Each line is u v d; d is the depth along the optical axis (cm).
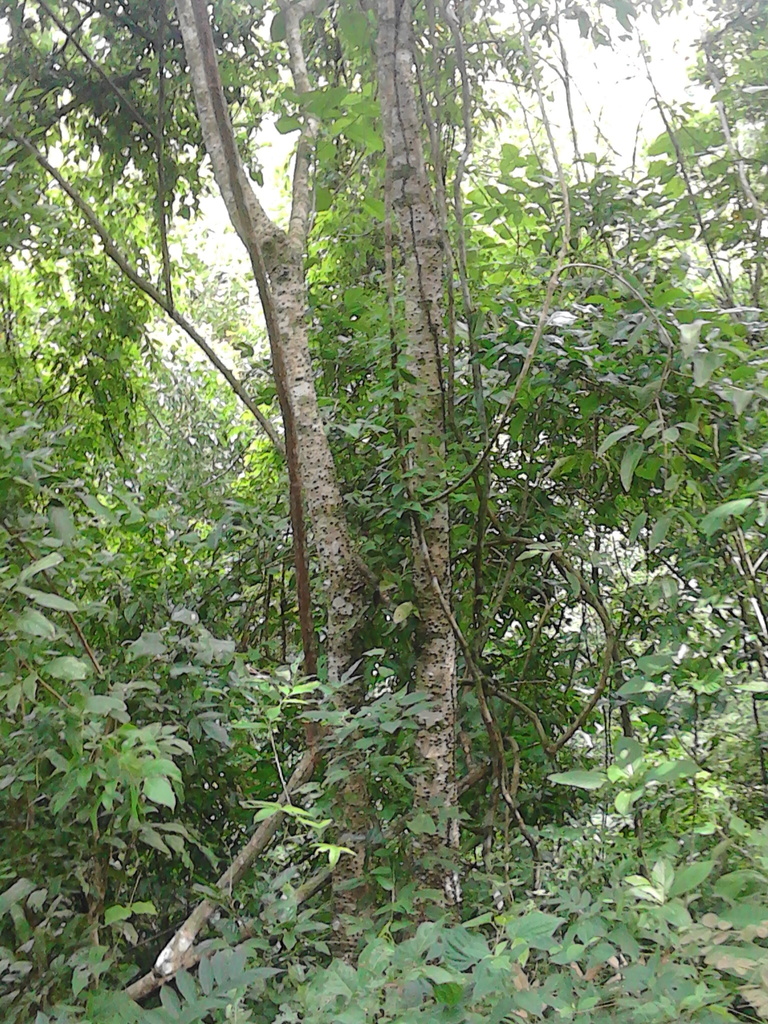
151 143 304
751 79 250
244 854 191
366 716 169
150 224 333
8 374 294
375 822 181
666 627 198
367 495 227
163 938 203
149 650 180
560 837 173
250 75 304
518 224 243
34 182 271
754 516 157
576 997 105
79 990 135
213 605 258
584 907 126
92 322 329
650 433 166
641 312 192
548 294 178
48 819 176
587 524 234
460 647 196
